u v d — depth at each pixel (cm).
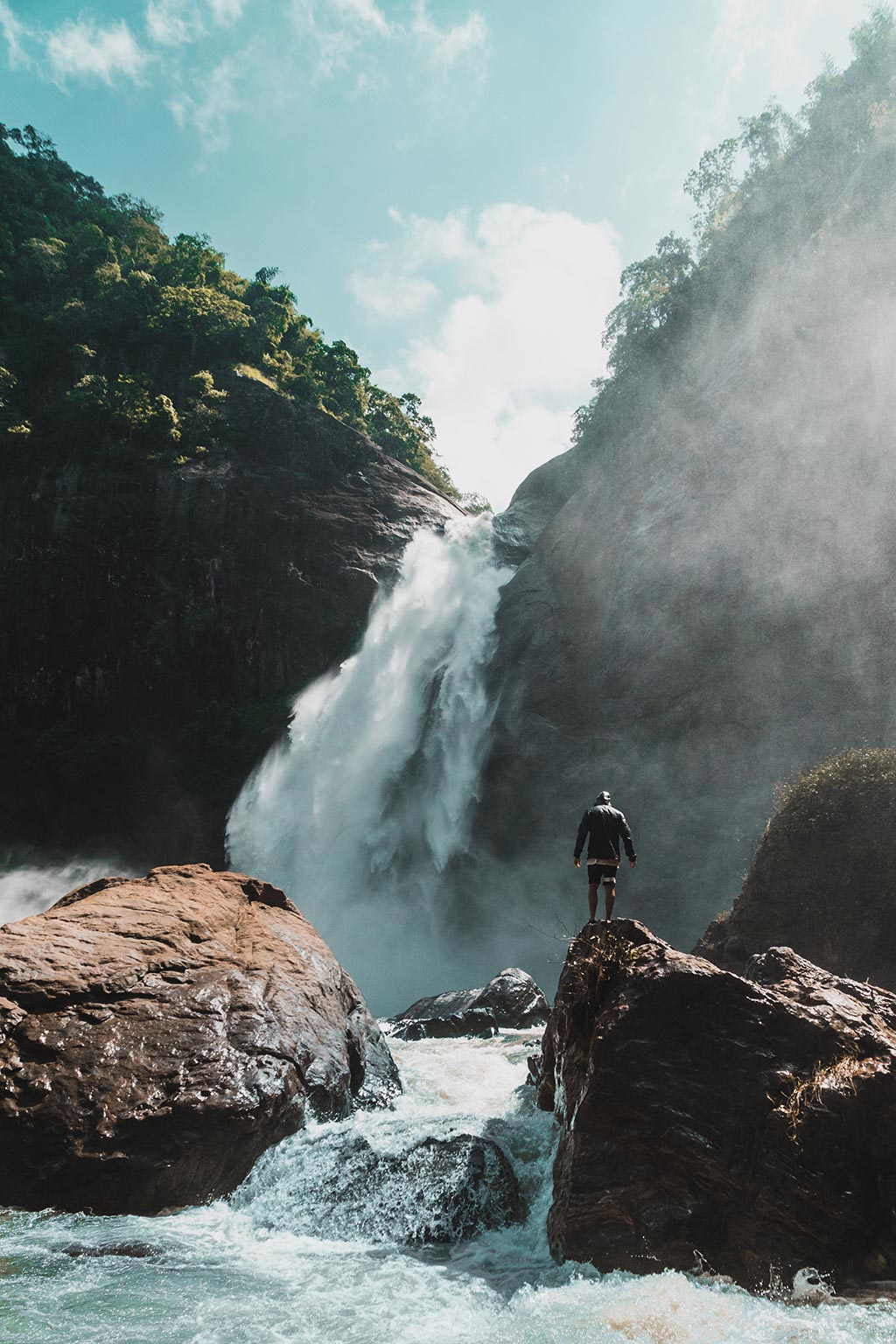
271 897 1059
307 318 7925
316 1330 420
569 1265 489
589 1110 528
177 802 5094
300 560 5453
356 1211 592
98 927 834
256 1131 671
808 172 4369
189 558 5625
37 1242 550
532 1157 616
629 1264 480
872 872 1242
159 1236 566
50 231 9075
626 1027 544
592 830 870
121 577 5681
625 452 4288
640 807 2983
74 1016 706
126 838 5178
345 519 5559
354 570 5281
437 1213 574
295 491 5684
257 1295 468
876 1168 473
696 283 4756
